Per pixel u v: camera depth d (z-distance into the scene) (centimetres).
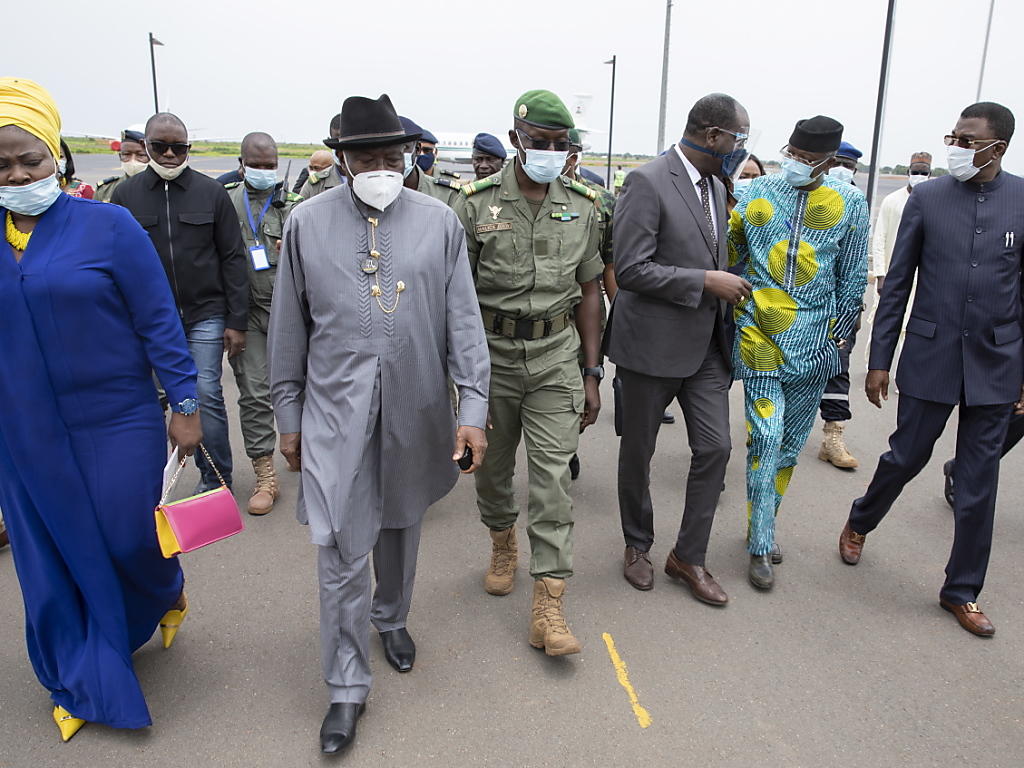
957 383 316
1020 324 308
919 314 326
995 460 312
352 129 228
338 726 239
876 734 254
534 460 293
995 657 299
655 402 328
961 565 320
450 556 371
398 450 253
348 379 241
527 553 375
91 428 238
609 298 440
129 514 243
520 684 276
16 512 237
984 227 309
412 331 245
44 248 227
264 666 283
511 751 242
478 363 256
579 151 367
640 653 296
